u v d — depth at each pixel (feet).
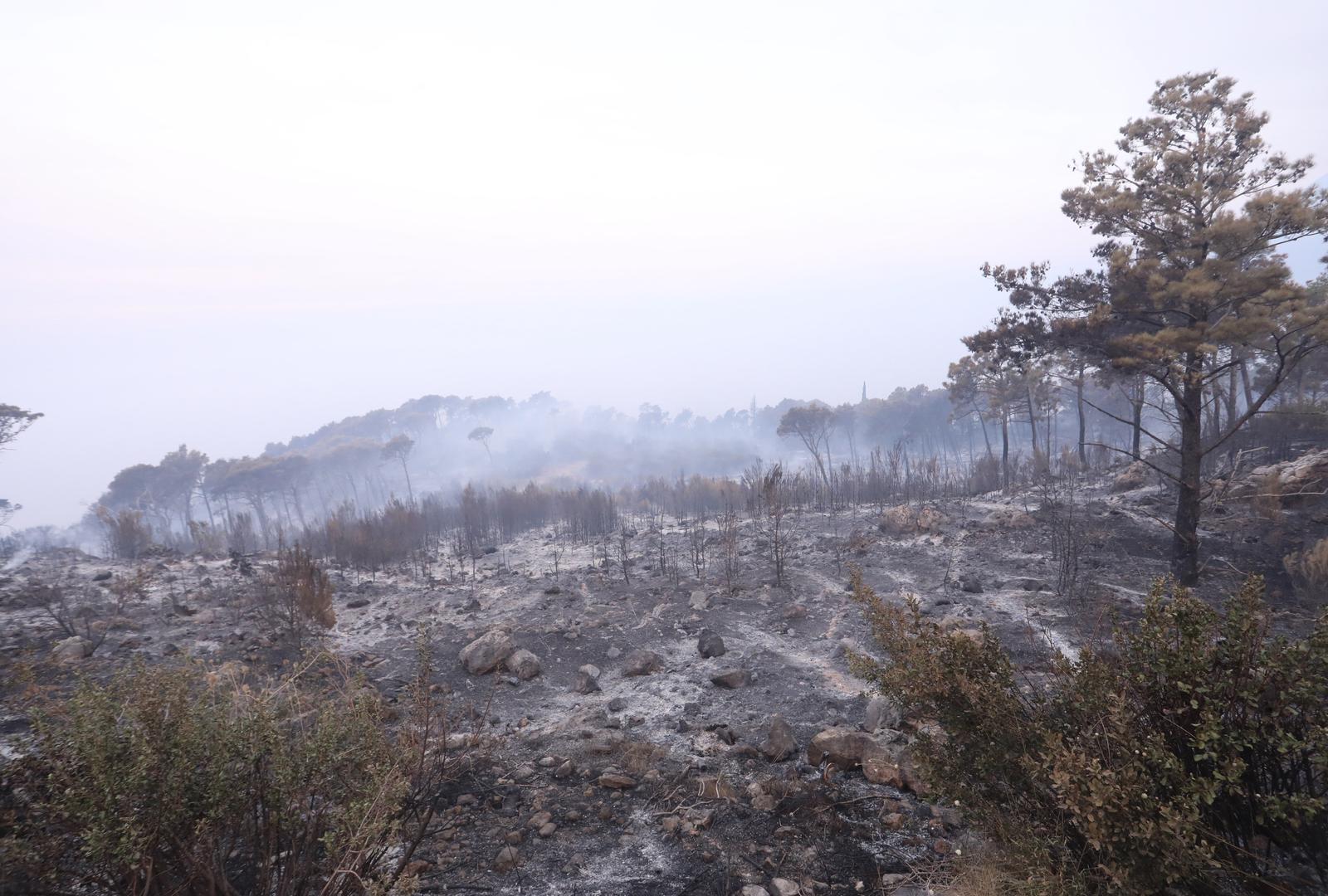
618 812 16.29
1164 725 10.36
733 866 13.89
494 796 16.79
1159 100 38.45
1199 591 37.24
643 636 33.35
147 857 8.94
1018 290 43.16
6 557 58.29
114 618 34.88
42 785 9.46
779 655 30.09
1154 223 39.78
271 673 27.25
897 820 15.33
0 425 99.30
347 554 61.52
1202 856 8.54
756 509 69.31
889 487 86.48
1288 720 9.49
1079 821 9.68
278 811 10.29
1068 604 35.19
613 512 87.45
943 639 12.75
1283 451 63.31
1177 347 35.12
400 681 26.73
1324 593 32.71
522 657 28.66
